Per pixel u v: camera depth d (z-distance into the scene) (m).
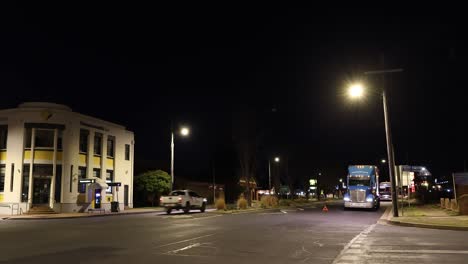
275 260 11.76
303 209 42.22
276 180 66.81
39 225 24.41
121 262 11.43
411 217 26.02
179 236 17.50
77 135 41.16
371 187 39.53
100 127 44.56
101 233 18.91
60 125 39.75
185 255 12.59
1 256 12.48
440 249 13.63
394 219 24.39
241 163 48.59
